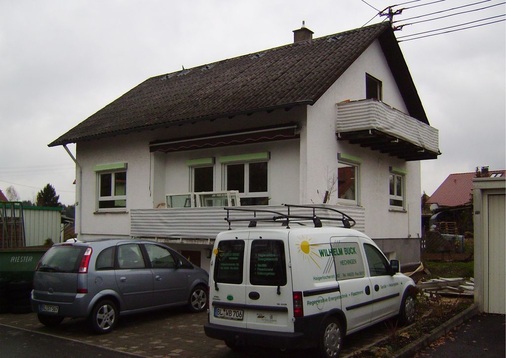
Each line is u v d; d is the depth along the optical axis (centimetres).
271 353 721
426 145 1520
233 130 1357
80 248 864
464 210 3272
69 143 1723
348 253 743
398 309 838
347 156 1358
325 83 1212
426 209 4391
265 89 1346
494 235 969
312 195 1210
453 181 5172
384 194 1557
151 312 1028
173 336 829
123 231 1634
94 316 836
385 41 1623
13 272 1094
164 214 1384
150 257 962
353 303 713
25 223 1828
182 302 1002
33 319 995
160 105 1672
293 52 1702
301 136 1222
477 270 976
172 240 1360
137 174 1600
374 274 791
